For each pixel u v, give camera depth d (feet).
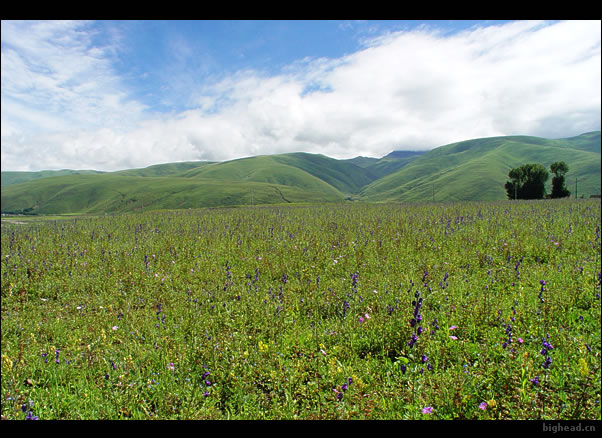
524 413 11.05
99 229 51.39
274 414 11.49
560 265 24.80
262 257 30.37
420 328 14.12
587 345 13.87
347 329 16.71
